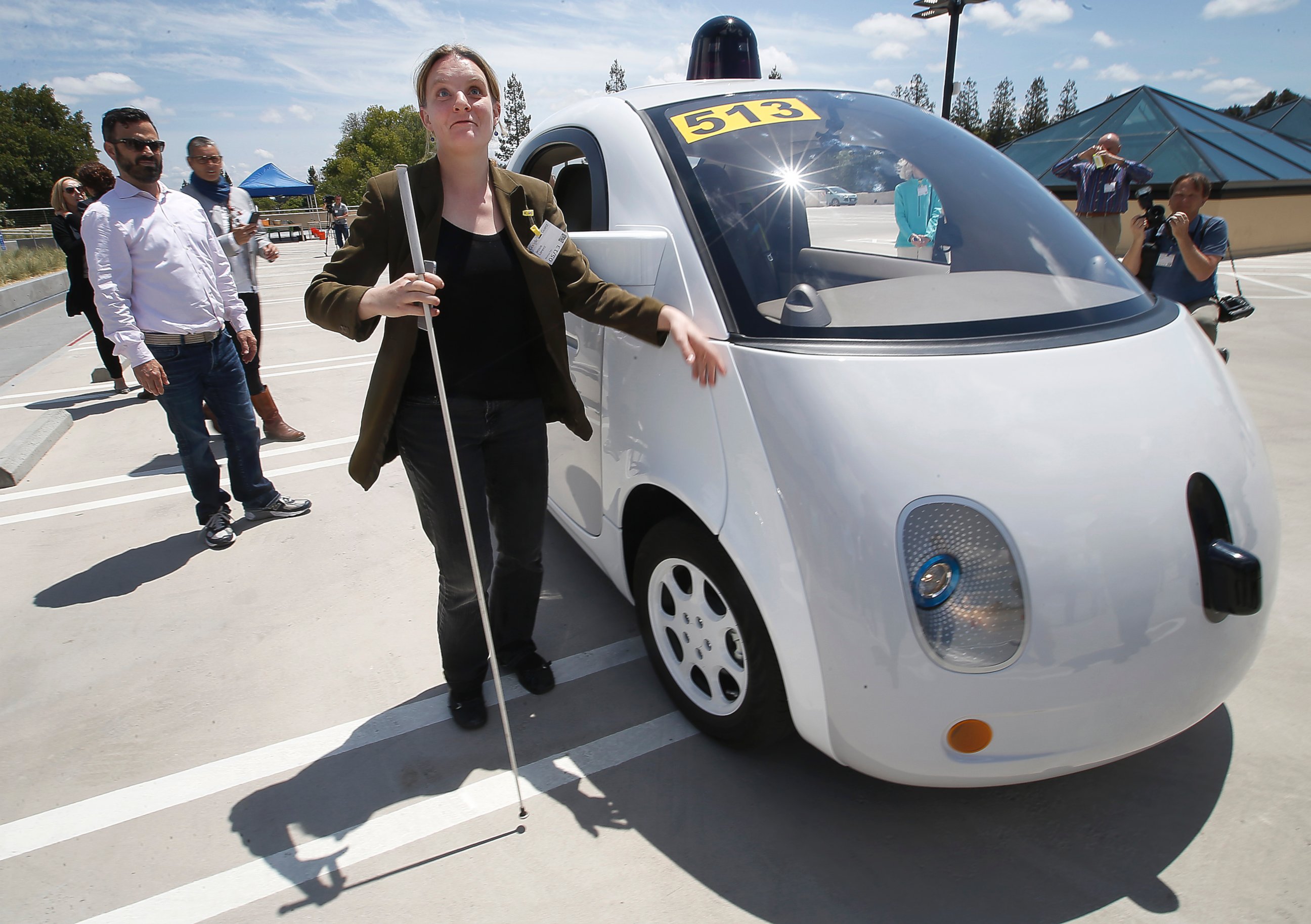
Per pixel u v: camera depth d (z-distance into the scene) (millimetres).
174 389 3322
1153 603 1520
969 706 1524
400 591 3115
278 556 3436
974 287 1953
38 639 2822
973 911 1661
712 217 2002
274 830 1950
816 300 1831
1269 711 2230
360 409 5703
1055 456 1541
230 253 4582
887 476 1543
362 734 2291
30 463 4602
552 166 2846
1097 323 1846
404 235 1825
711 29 3434
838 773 2068
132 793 2088
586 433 2139
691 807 1970
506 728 1878
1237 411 1804
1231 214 13164
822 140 2291
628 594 2426
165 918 1720
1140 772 2023
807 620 1623
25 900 1771
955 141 2432
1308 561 3061
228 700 2459
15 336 9789
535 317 1967
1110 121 14344
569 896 1736
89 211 3078
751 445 1717
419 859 1852
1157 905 1652
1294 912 1625
